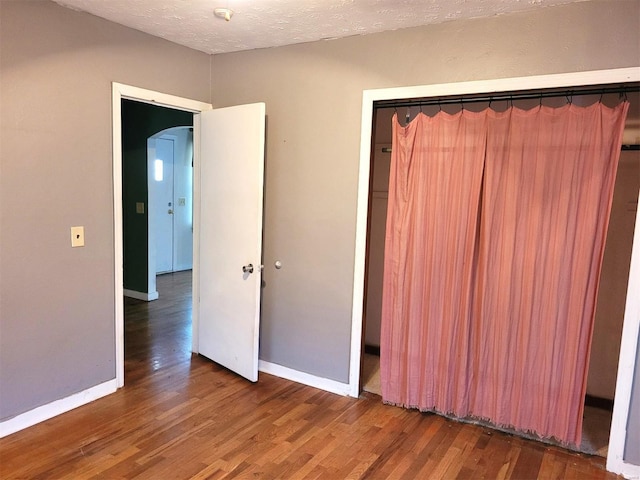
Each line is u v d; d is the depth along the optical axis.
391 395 3.05
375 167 3.84
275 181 3.38
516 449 2.58
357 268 3.07
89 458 2.37
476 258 2.72
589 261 2.44
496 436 2.71
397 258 2.93
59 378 2.78
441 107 3.15
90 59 2.77
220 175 3.47
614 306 2.98
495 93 2.63
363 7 2.49
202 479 2.23
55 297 2.72
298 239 3.31
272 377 3.48
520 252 2.60
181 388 3.22
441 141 2.74
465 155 2.69
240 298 3.37
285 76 3.26
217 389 3.23
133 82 3.03
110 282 3.03
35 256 2.60
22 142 2.49
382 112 3.76
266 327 3.54
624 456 2.38
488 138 2.62
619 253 2.93
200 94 3.56
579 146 2.42
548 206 2.51
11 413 2.56
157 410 2.90
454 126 2.70
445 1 2.36
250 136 3.19
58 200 2.68
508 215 2.60
